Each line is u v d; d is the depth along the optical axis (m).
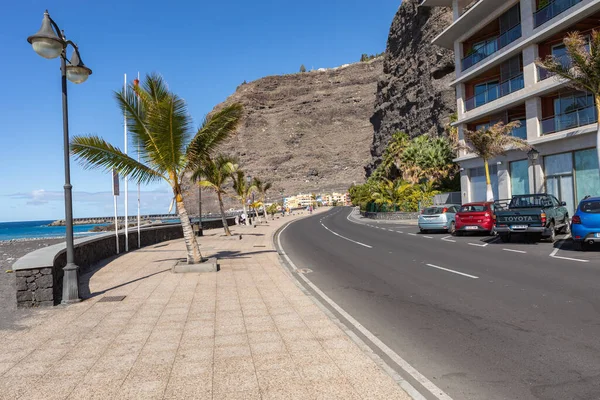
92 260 13.77
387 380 4.32
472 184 34.91
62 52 8.79
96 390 4.28
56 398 4.12
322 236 26.09
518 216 16.58
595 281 9.09
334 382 4.29
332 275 11.68
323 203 189.50
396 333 6.17
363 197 62.31
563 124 24.97
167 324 6.73
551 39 26.09
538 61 19.89
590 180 23.69
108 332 6.36
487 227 20.47
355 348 5.34
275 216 74.50
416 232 25.67
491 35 33.69
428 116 79.12
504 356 5.08
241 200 40.81
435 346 5.54
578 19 23.25
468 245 17.31
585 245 14.27
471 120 33.97
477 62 33.03
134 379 4.54
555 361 4.85
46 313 7.67
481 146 26.19
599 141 18.41
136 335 6.17
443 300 8.11
